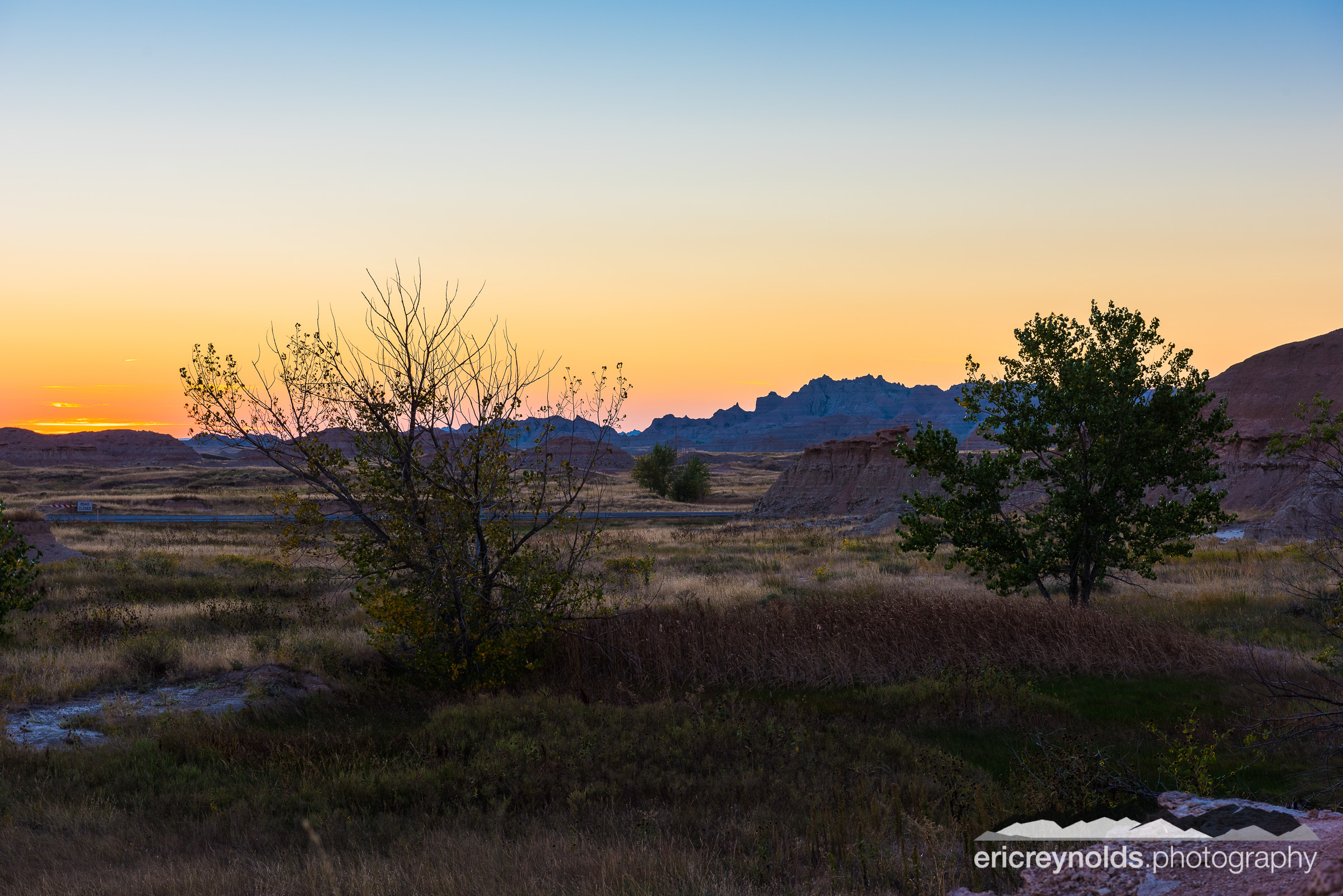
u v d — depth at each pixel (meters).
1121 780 8.30
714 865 6.72
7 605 15.92
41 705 13.56
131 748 10.64
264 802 8.80
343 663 16.12
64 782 9.30
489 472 15.32
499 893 6.04
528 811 8.80
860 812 8.00
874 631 16.45
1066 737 10.60
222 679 14.88
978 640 16.20
